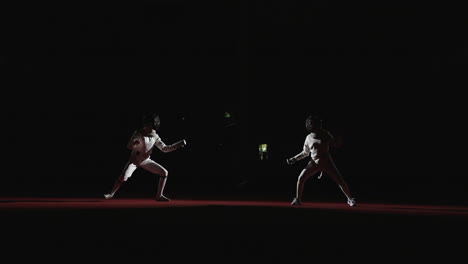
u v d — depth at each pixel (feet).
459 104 67.56
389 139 69.92
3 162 71.51
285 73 70.08
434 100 68.33
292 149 70.90
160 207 29.37
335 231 17.78
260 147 70.28
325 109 70.69
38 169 72.28
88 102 71.72
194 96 70.59
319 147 34.73
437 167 68.85
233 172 67.41
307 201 40.63
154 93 71.00
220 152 70.33
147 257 13.12
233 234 16.81
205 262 12.57
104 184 68.49
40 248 14.28
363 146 70.33
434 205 35.99
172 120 70.85
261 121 70.54
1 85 69.62
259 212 26.37
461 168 68.03
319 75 69.92
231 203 35.37
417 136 69.36
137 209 27.35
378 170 70.03
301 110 70.90
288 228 18.57
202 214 24.58
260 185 63.87
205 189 63.87
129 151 72.18
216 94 70.18
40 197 41.57
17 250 13.98
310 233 17.25
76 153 72.69
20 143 72.02
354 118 70.33
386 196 51.52
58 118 72.08
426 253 13.84
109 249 14.11
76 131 72.43
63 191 53.42
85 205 30.73
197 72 70.13
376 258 13.20
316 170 35.12
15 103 70.95
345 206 33.30
